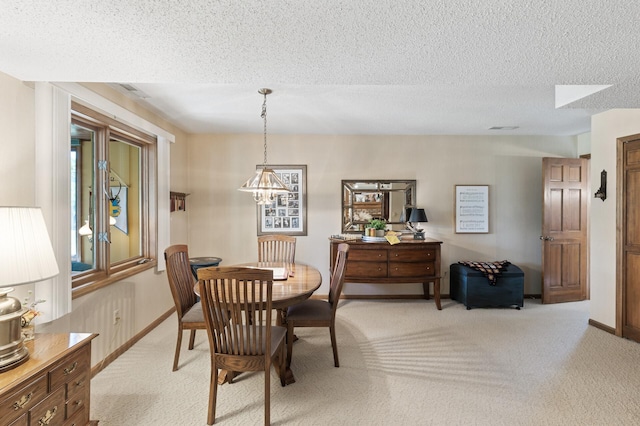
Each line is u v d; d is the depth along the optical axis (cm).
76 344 168
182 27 136
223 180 469
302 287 255
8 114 187
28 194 201
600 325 355
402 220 477
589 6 121
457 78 196
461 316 397
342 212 475
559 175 449
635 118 322
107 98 279
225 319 201
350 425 202
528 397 230
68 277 220
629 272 327
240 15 127
